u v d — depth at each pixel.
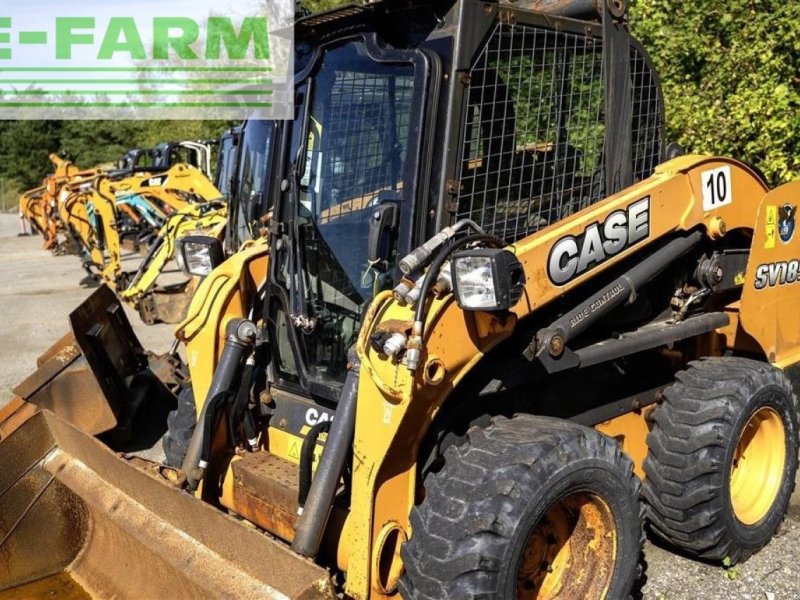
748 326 4.06
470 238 2.77
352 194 3.21
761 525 3.74
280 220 3.48
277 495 3.19
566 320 3.23
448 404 3.02
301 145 3.37
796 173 5.70
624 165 3.67
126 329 6.01
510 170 3.22
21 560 3.50
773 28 5.72
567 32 3.37
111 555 3.51
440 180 2.94
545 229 3.11
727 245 4.07
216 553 2.83
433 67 2.93
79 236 13.66
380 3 2.98
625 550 3.00
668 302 3.96
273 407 3.58
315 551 2.80
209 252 3.91
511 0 3.79
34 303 12.13
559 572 3.08
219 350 3.66
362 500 2.74
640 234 3.40
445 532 2.61
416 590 2.62
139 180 13.37
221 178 10.19
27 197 21.06
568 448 2.79
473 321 2.79
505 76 3.14
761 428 3.89
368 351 2.72
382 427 2.69
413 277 2.79
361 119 3.18
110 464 3.28
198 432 3.46
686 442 3.50
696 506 3.48
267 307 3.60
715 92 6.03
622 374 3.78
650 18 6.28
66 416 5.05
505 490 2.62
